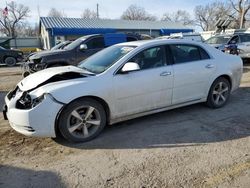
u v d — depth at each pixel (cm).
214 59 558
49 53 934
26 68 970
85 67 492
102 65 469
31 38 3997
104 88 430
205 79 541
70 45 1011
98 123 440
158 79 478
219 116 527
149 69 474
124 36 1087
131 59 463
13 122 411
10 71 1522
